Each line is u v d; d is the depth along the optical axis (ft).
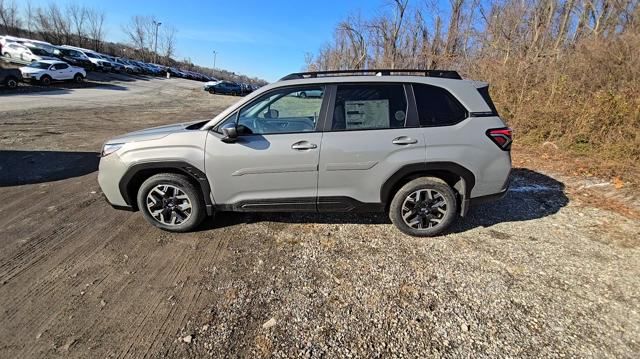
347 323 8.08
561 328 7.95
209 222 13.24
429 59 67.92
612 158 22.98
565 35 45.14
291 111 11.41
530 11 48.93
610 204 15.47
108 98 71.77
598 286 9.54
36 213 13.92
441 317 8.29
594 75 30.63
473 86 11.81
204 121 13.70
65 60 105.50
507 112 34.55
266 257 10.89
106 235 12.16
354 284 9.55
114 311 8.38
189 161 11.39
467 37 59.82
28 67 76.95
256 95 11.41
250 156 11.22
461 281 9.71
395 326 7.99
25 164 21.06
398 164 11.20
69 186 17.24
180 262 10.55
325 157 11.14
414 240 12.02
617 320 8.22
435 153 11.19
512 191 17.17
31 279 9.55
